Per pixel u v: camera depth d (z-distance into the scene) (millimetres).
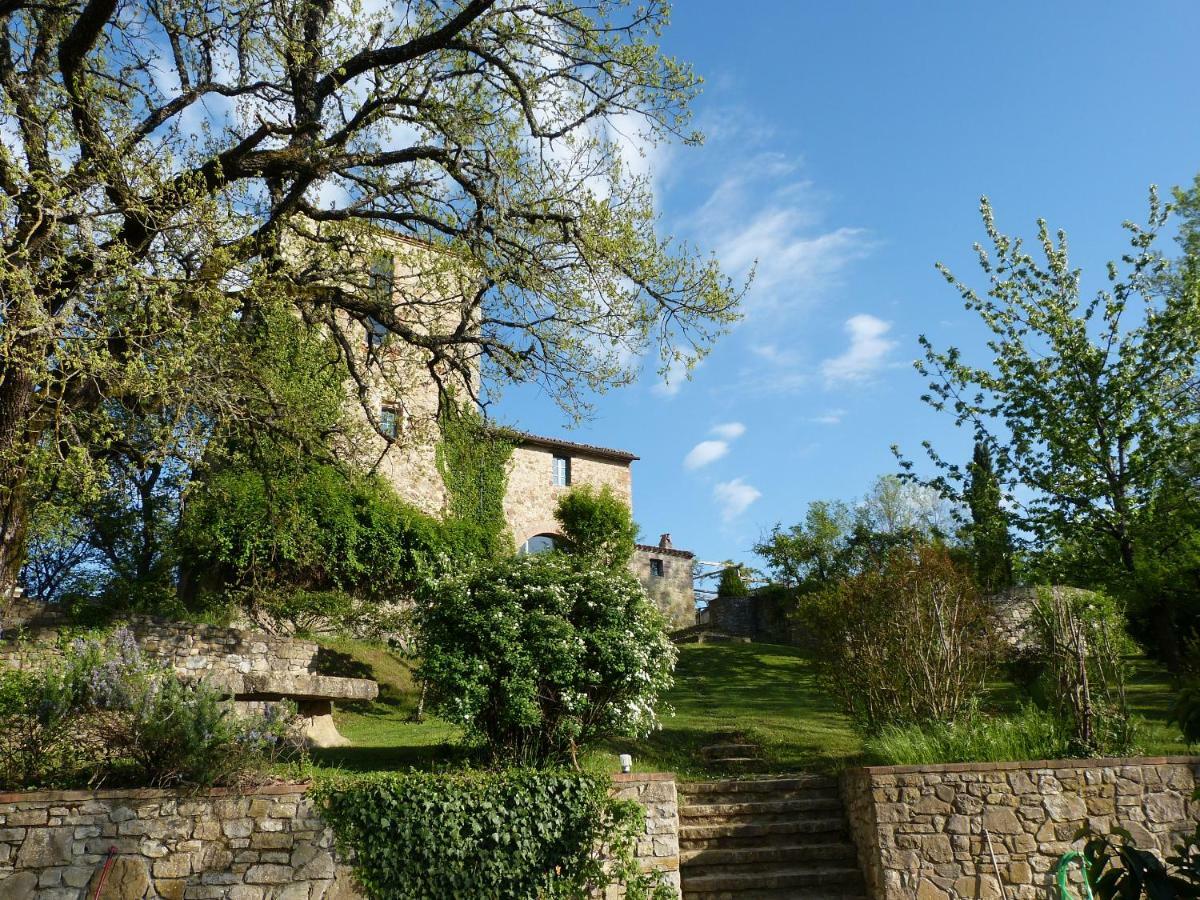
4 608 9984
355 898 8000
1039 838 9102
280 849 8055
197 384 9844
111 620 11883
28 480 10070
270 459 13484
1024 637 14914
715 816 10328
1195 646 9695
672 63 11570
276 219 10836
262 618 18391
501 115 11797
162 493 17766
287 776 8695
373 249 12438
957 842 9109
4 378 9188
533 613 9945
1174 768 9383
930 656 11688
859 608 12609
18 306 8094
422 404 20297
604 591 10492
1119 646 11656
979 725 10609
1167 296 19656
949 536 31438
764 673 19672
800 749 12461
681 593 33531
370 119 11086
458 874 8164
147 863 7891
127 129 9734
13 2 9414
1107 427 18188
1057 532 18141
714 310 12070
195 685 8922
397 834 8164
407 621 11211
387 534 21578
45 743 8297
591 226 11648
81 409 9992
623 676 10000
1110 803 9250
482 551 23484
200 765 8172
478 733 9742
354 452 13625
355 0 10875
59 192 8242
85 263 9000
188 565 18891
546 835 8422
